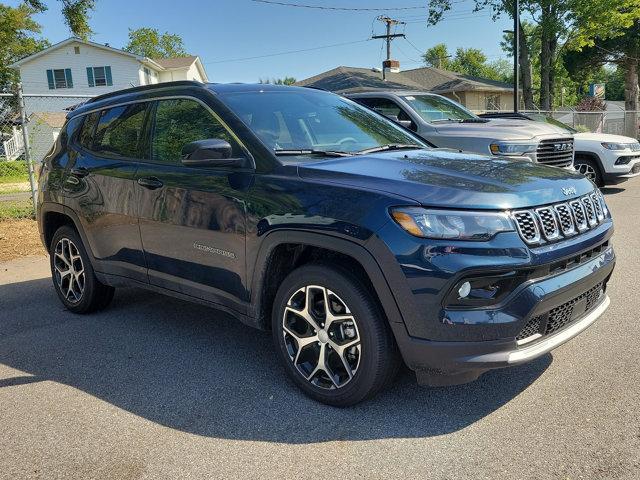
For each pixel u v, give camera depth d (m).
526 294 2.87
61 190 4.97
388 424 3.09
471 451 2.81
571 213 3.20
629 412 3.08
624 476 2.56
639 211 9.24
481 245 2.79
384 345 3.04
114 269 4.60
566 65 37.69
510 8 27.94
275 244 3.33
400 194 2.97
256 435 3.04
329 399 3.27
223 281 3.72
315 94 4.61
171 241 4.00
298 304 3.38
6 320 5.08
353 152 3.84
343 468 2.72
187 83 4.20
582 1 26.78
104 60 39.78
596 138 11.16
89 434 3.11
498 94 39.19
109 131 4.71
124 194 4.33
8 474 2.77
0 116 12.89
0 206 10.64
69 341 4.51
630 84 35.56
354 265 3.16
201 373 3.83
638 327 4.28
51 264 5.33
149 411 3.34
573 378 3.50
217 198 3.65
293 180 3.33
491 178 3.20
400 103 8.96
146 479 2.70
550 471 2.62
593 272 3.23
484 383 3.50
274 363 3.96
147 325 4.82
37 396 3.58
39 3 19.16
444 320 2.81
